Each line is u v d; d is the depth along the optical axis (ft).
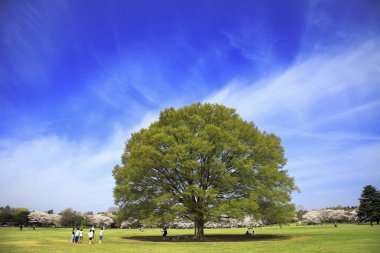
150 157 124.57
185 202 126.11
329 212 491.72
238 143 126.41
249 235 155.53
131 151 135.13
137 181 129.39
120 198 132.05
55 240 125.80
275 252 74.13
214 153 129.49
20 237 145.69
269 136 146.51
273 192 126.93
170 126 134.31
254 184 127.44
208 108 140.87
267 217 133.90
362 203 355.15
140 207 129.59
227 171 124.88
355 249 77.00
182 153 119.65
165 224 127.54
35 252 75.97
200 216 125.70
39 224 441.27
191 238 139.85
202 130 129.80
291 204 136.77
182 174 125.18
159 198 118.11
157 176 127.54
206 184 127.75
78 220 455.63
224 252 76.07
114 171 139.23
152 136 129.18
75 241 115.55
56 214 472.03
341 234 147.43
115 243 111.86
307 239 119.24
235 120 140.05
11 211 488.44
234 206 119.14
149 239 140.05
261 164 134.72
